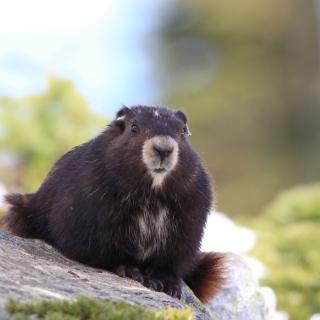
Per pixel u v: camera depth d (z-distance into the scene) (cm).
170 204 1014
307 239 1577
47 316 680
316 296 1426
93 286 836
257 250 1520
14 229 1109
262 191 4188
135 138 992
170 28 4909
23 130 1859
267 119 4494
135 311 709
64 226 1014
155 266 1034
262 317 1159
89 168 1012
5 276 795
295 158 4341
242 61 4703
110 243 1005
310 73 4609
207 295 1096
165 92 4712
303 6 4678
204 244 1428
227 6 4812
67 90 1927
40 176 1864
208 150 4416
